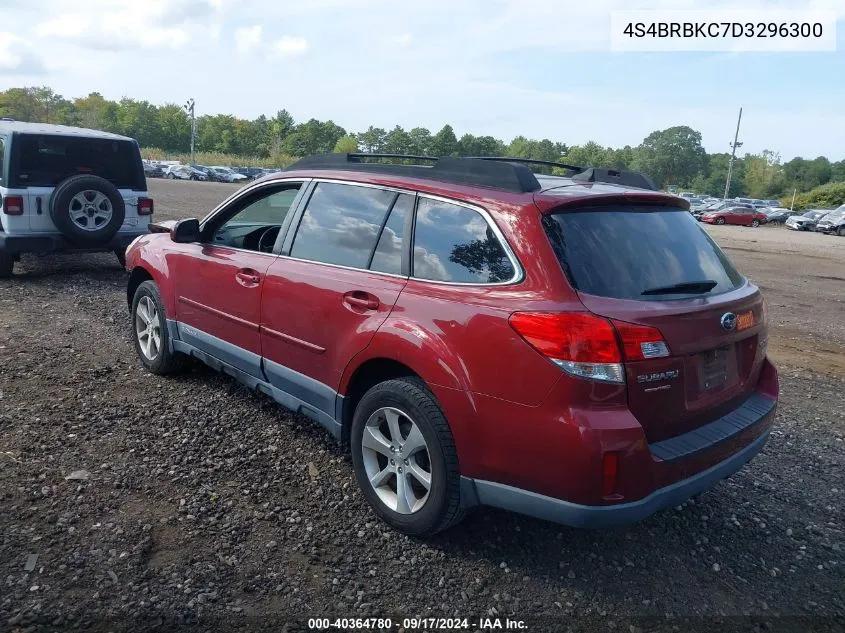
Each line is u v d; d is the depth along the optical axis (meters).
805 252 25.45
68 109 117.38
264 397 5.13
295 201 4.29
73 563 3.03
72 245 9.16
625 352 2.77
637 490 2.80
